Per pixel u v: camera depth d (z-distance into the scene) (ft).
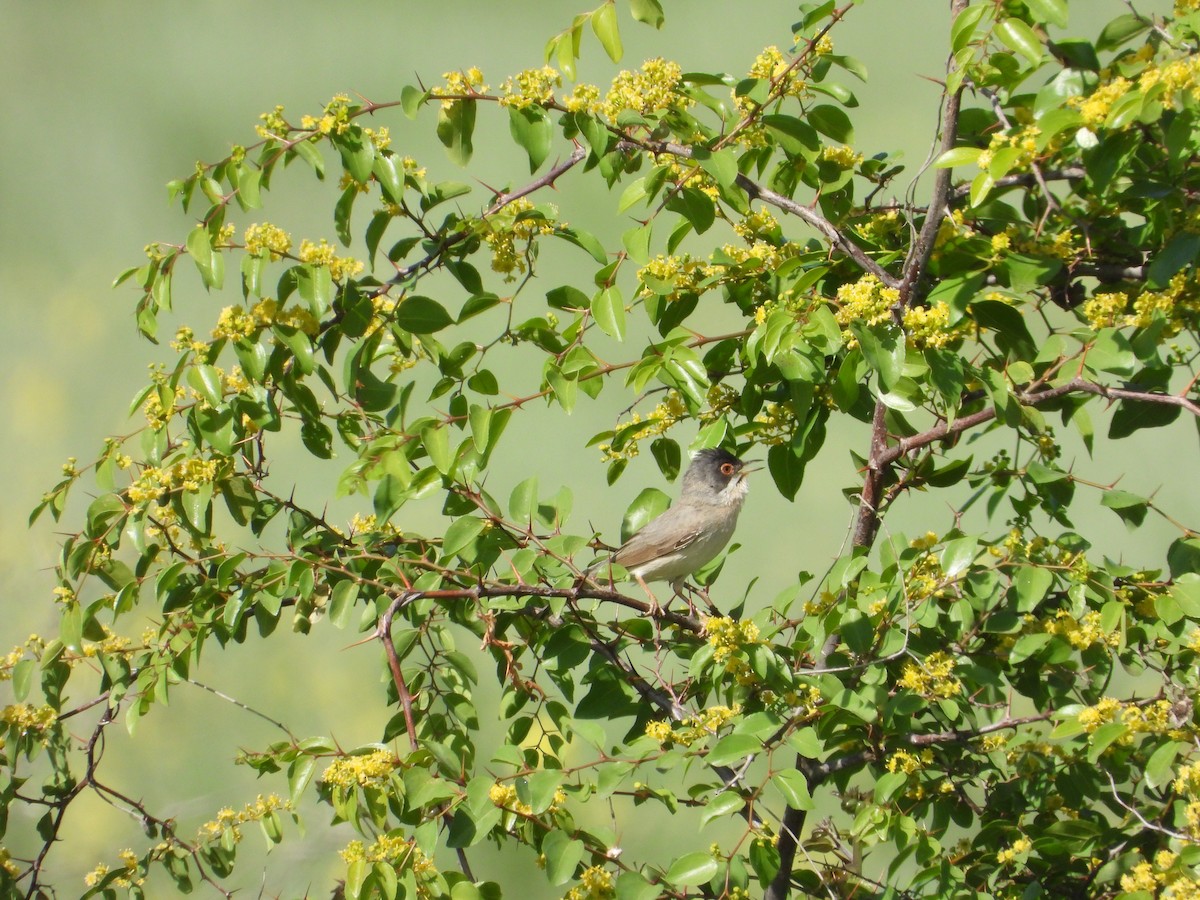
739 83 31.09
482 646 30.53
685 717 29.76
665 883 27.71
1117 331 28.84
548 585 31.07
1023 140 27.27
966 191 32.27
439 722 31.89
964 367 28.78
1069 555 29.17
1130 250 31.17
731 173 29.96
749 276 32.96
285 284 31.01
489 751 55.36
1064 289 31.96
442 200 32.24
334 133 30.55
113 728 56.18
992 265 30.73
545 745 34.58
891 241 33.99
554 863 26.50
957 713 28.86
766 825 27.53
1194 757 27.58
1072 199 32.07
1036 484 31.53
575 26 31.17
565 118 31.89
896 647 29.48
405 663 34.76
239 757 30.66
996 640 31.14
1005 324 30.42
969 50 27.91
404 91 30.76
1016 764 31.58
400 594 29.58
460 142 31.65
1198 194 28.35
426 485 31.50
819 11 30.71
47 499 33.01
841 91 32.17
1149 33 28.40
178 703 58.80
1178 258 27.30
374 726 58.44
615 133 31.48
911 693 28.78
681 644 34.12
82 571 32.68
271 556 31.27
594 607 37.99
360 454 32.99
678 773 47.75
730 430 33.14
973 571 29.37
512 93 31.24
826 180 33.04
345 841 40.65
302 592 30.66
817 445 33.55
